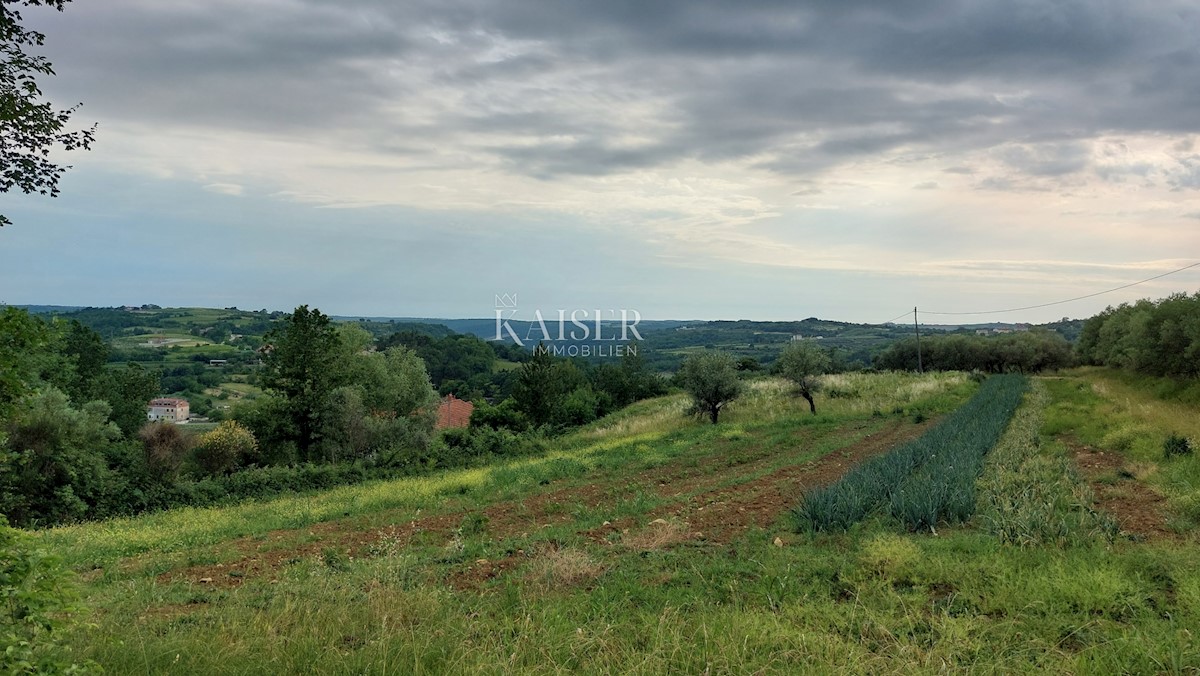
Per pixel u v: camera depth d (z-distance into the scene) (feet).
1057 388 140.87
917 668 17.06
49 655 14.37
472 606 23.91
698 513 40.40
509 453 102.47
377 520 48.39
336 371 119.96
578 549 32.01
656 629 19.94
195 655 18.88
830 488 38.37
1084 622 19.99
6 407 15.96
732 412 129.18
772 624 20.27
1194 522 32.55
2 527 14.23
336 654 18.86
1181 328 117.19
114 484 70.79
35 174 26.16
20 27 24.14
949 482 39.52
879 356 257.96
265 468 85.71
